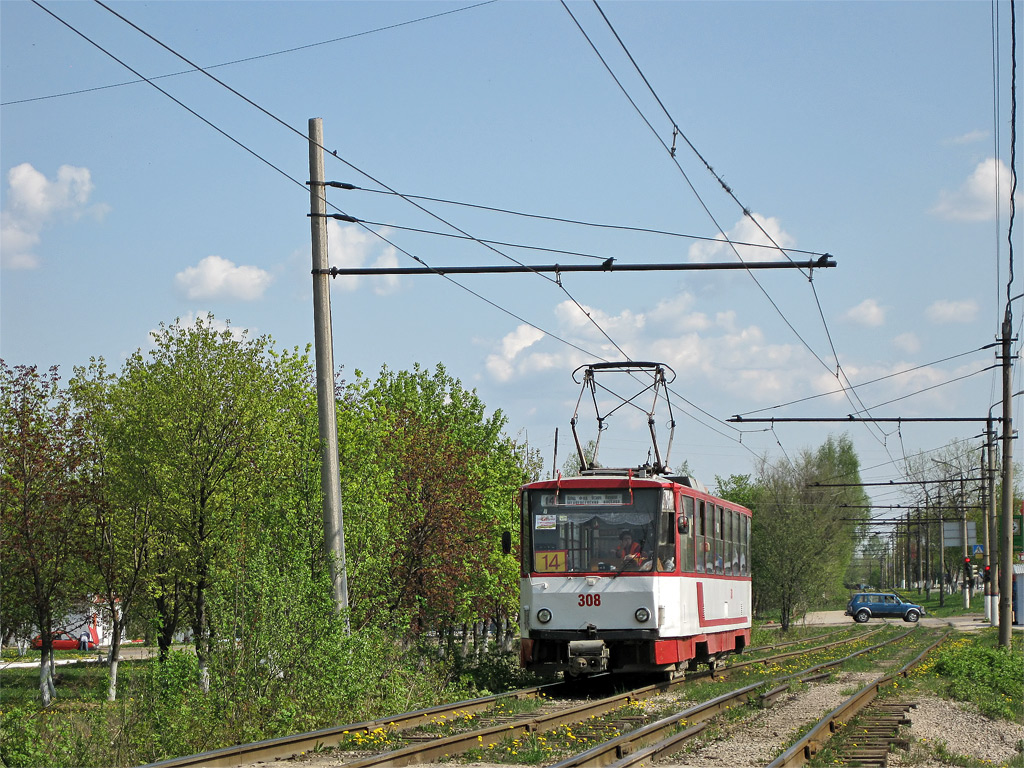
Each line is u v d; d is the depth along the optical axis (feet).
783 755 35.68
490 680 71.05
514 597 88.12
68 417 99.30
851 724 46.80
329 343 59.11
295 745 39.52
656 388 71.51
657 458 71.20
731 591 82.02
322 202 59.06
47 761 40.86
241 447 86.63
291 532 58.39
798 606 186.29
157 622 90.22
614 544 64.18
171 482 86.79
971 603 295.69
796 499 191.21
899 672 75.05
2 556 96.17
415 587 80.69
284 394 88.02
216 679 47.75
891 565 486.79
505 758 38.37
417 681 61.00
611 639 62.95
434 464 82.17
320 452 60.08
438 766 37.35
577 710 50.24
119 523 94.48
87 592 106.93
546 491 65.72
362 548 64.49
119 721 46.21
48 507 97.66
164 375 89.40
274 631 49.16
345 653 51.03
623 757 37.86
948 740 45.39
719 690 62.08
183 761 34.27
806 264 56.85
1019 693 65.62
